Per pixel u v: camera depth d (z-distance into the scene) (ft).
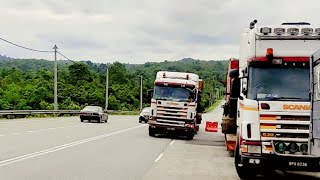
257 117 38.78
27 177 38.27
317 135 29.40
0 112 134.21
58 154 55.47
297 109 38.45
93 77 339.57
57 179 37.88
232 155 62.49
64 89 281.33
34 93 237.66
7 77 283.18
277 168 38.52
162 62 626.64
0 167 43.29
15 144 64.90
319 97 29.32
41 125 113.91
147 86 370.32
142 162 51.98
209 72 608.60
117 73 377.91
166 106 88.74
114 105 304.91
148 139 85.71
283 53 39.81
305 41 40.04
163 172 44.86
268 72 39.73
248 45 41.19
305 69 39.52
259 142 38.58
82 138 80.43
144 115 154.10
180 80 89.04
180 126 88.48
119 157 55.67
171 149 69.05
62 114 187.52
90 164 47.96
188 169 47.91
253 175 42.52
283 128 38.45
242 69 44.24
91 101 287.28
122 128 118.42
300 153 38.17
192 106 88.48
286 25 40.55
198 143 82.53
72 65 319.27
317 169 38.06
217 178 42.47
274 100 38.78
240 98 42.78
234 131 57.06
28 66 508.94
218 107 475.31
